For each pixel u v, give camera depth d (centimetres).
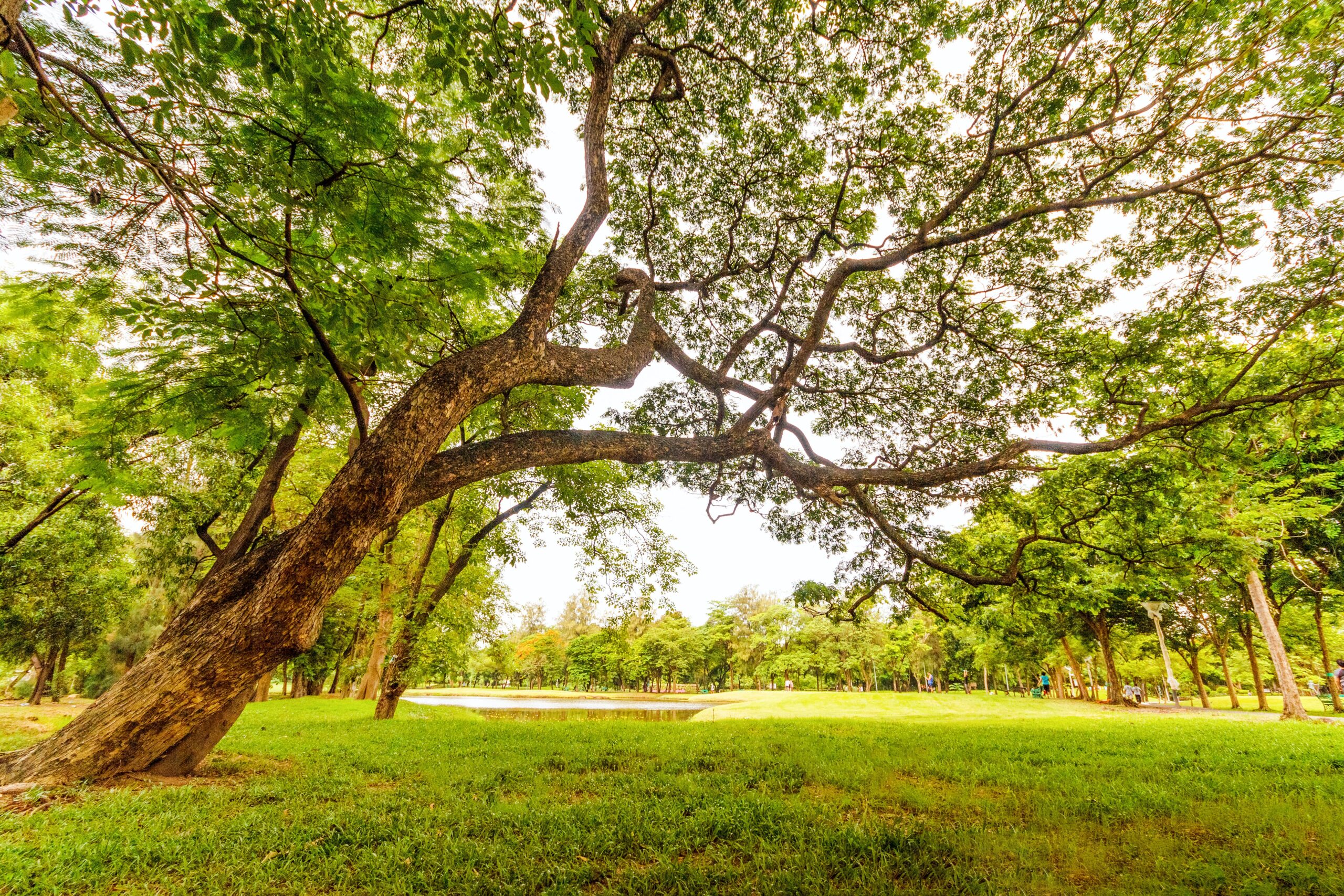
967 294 1041
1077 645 3372
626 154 1050
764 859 372
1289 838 400
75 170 507
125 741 558
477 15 437
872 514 900
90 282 589
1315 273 811
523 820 460
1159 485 909
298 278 531
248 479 1374
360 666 2714
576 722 1525
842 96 934
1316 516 1382
